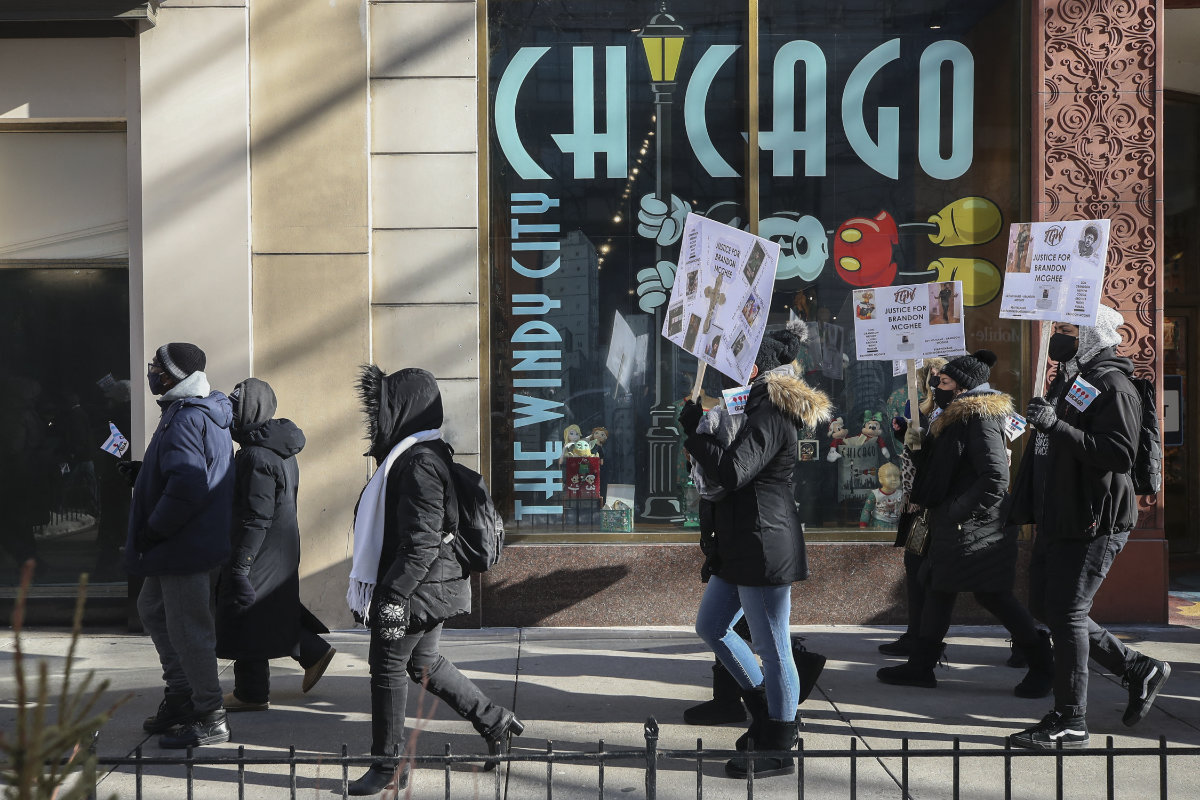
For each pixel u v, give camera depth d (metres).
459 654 6.32
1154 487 4.71
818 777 4.35
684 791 4.20
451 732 4.87
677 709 5.25
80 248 7.18
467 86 6.97
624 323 7.24
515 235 7.20
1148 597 6.97
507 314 7.20
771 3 7.25
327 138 6.90
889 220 7.29
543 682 5.73
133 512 4.64
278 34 6.88
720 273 4.46
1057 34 7.01
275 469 5.02
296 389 6.91
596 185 7.23
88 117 7.08
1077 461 4.54
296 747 4.69
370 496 4.13
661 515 7.20
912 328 5.54
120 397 7.18
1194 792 4.16
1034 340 7.08
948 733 4.86
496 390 7.18
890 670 5.69
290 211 6.91
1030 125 7.09
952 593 5.55
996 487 5.23
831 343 7.29
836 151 7.29
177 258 6.87
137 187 7.02
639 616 7.03
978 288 7.27
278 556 5.14
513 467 7.20
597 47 7.22
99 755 4.59
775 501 4.27
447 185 6.98
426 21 6.95
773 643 4.29
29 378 7.17
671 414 7.23
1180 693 5.49
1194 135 9.67
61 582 7.12
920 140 7.27
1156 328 7.00
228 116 6.87
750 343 4.25
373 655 4.12
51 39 7.04
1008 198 7.23
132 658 6.31
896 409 7.26
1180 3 7.55
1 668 6.05
